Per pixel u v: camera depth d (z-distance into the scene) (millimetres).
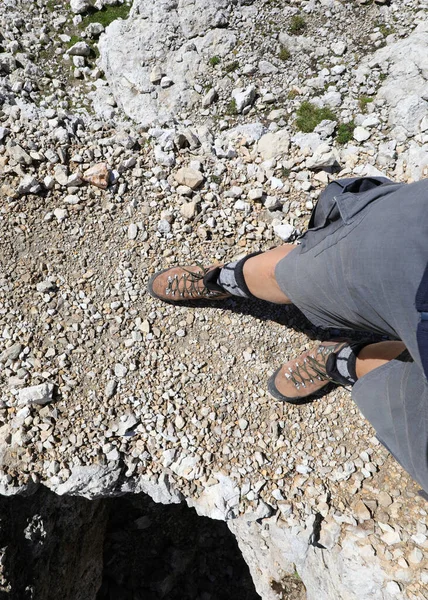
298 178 1575
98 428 1449
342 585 1419
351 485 1470
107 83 1694
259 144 1604
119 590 2338
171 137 1581
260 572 1754
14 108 1541
